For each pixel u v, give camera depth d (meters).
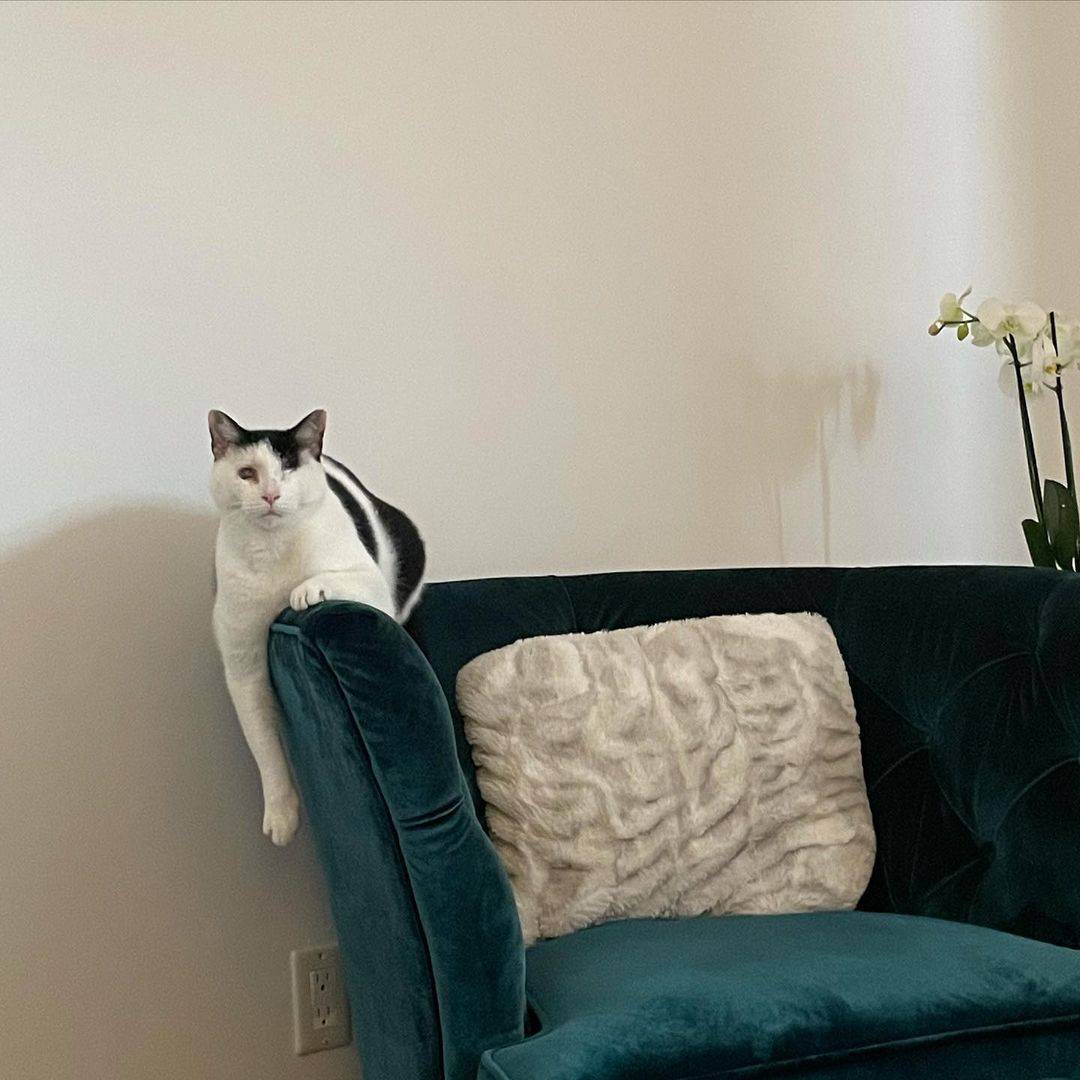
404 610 1.55
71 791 1.56
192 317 1.64
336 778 1.20
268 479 1.36
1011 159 2.25
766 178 2.05
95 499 1.58
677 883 1.49
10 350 1.54
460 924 1.12
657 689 1.56
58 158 1.57
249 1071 1.65
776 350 2.05
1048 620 1.41
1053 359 1.88
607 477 1.92
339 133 1.74
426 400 1.79
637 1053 1.03
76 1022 1.55
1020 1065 1.09
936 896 1.47
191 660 1.63
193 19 1.65
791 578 1.75
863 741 1.62
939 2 2.20
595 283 1.92
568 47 1.91
